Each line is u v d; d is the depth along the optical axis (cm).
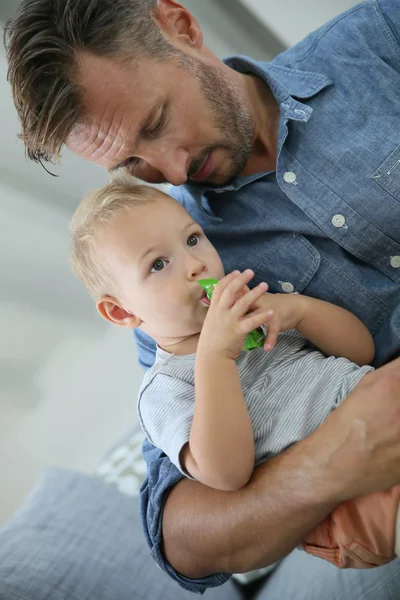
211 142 108
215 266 103
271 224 113
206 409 85
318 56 115
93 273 108
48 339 179
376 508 84
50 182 179
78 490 148
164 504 103
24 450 172
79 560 124
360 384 92
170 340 106
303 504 87
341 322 103
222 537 93
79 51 93
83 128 98
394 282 109
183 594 129
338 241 108
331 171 107
